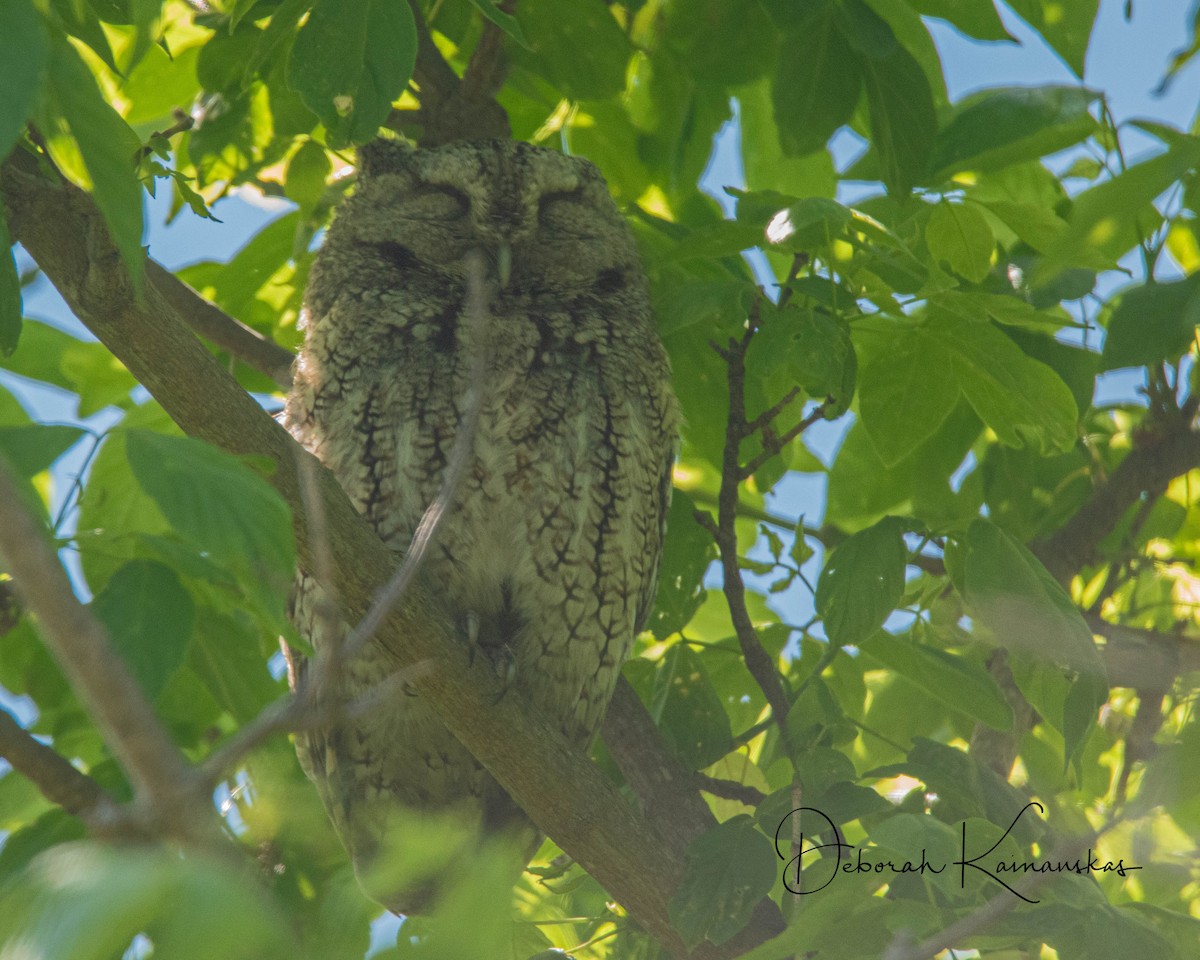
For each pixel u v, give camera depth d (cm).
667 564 875
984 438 1053
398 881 344
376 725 839
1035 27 846
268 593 442
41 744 471
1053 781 821
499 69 943
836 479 1023
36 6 391
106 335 602
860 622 696
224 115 823
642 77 1026
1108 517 953
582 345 848
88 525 586
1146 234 781
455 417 809
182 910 250
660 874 706
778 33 895
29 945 241
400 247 896
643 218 966
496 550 818
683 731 810
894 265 735
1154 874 720
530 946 716
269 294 1021
